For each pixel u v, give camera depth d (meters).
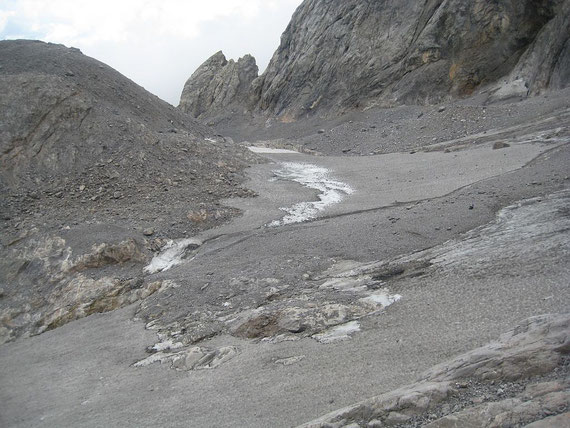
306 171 31.73
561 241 12.59
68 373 12.09
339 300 12.24
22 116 27.56
